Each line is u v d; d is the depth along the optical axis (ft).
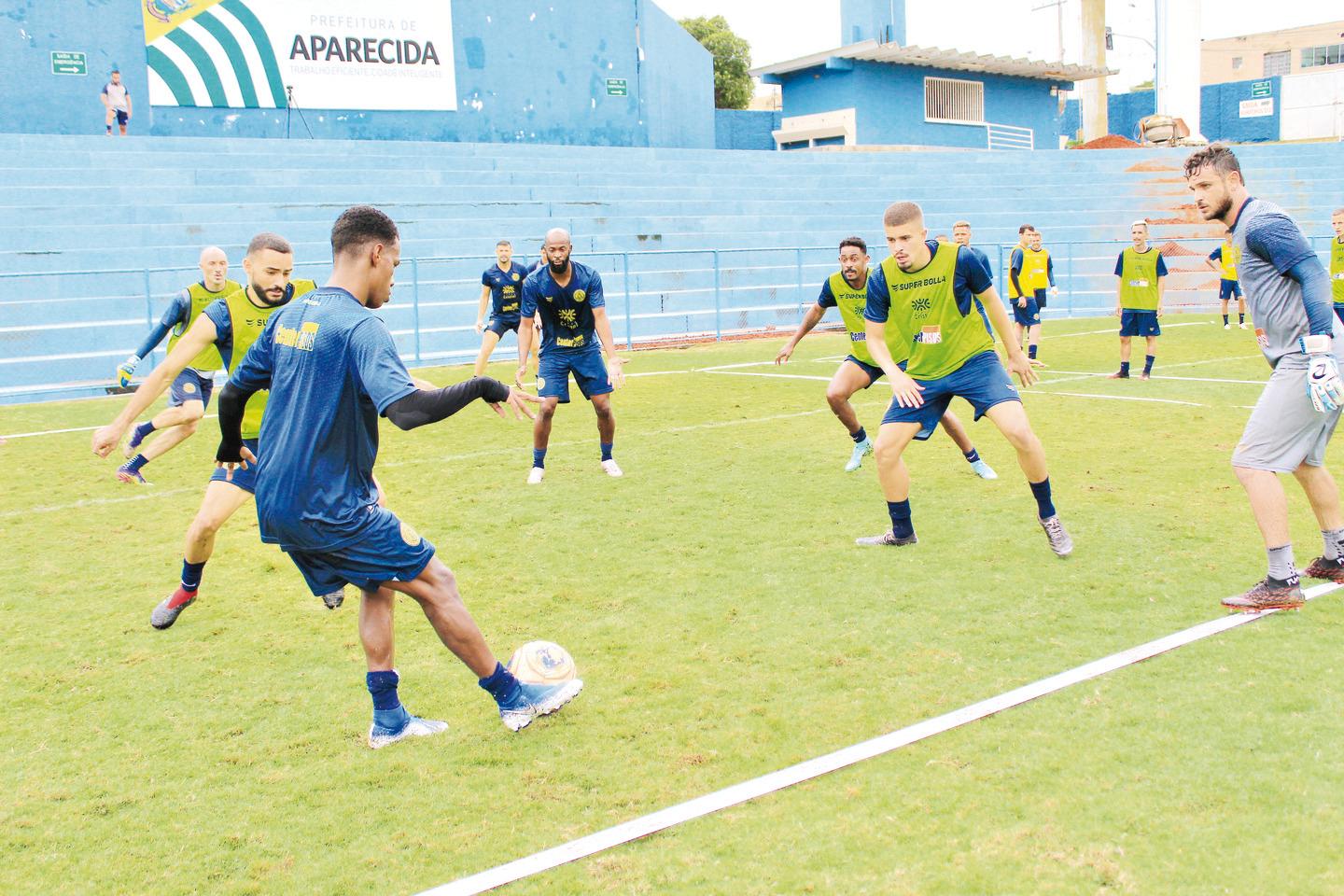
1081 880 8.43
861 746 10.91
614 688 12.84
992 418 17.28
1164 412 31.86
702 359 51.24
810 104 112.57
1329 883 8.27
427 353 54.54
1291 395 14.23
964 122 115.24
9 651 14.70
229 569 18.65
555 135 86.22
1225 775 10.02
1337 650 13.07
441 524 21.08
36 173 57.57
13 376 46.32
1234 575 16.26
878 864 8.78
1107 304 78.38
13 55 67.31
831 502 21.98
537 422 24.49
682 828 9.52
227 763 11.23
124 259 53.11
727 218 73.51
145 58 70.69
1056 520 17.47
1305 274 13.74
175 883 8.99
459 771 10.89
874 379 24.85
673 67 97.96
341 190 63.93
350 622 15.88
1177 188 83.30
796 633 14.46
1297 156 90.74
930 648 13.70
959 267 16.99
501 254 38.14
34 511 23.09
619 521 20.94
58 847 9.62
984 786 10.00
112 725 12.26
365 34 77.36
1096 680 12.37
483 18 81.76
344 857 9.31
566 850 9.17
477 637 11.43
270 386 11.45
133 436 21.99
